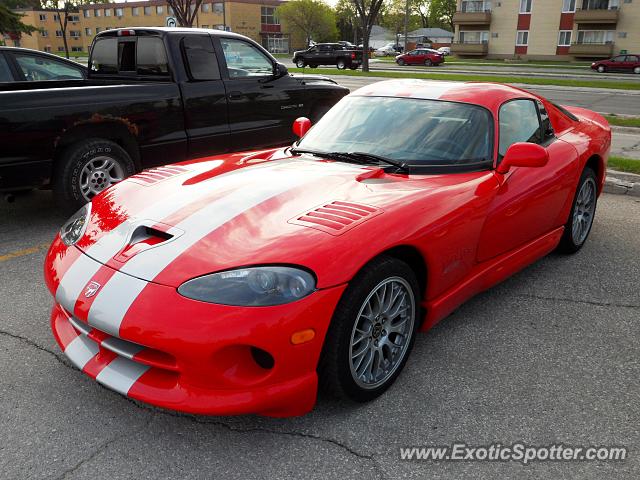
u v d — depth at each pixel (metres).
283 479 2.15
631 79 30.11
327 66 36.88
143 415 2.50
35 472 2.16
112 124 5.27
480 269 3.30
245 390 2.20
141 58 6.09
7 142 4.55
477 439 2.38
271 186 2.87
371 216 2.54
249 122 6.56
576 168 4.07
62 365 2.88
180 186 3.00
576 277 4.12
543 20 51.59
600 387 2.78
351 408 2.57
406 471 2.20
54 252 2.74
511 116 3.68
